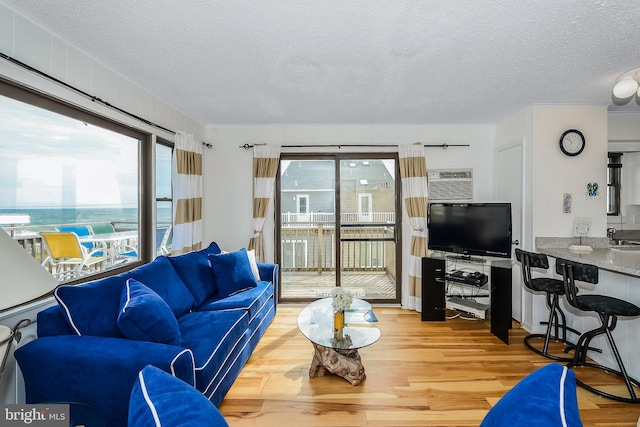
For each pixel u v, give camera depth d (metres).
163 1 1.57
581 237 3.14
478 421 1.87
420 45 2.00
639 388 2.20
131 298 1.72
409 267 3.91
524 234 3.32
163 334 1.66
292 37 1.92
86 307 1.67
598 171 3.16
